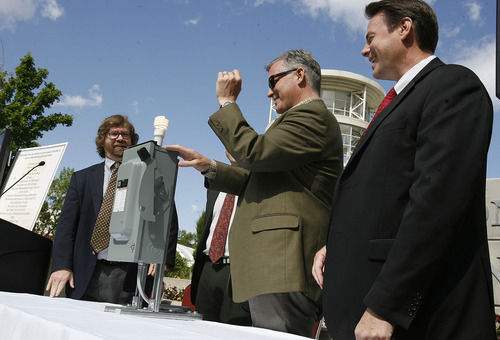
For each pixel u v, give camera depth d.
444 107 1.23
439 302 1.15
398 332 1.17
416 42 1.55
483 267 1.17
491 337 1.11
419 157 1.23
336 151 2.21
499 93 1.43
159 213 1.88
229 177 2.40
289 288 1.85
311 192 2.10
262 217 2.02
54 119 13.48
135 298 1.88
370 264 1.28
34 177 4.04
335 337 1.32
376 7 1.65
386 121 1.40
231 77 2.27
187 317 1.81
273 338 1.26
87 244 2.89
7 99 13.20
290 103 2.32
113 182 3.02
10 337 1.27
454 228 1.11
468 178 1.13
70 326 1.01
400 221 1.28
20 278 2.90
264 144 1.97
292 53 2.37
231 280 2.17
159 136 2.00
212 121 2.17
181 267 22.69
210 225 3.01
